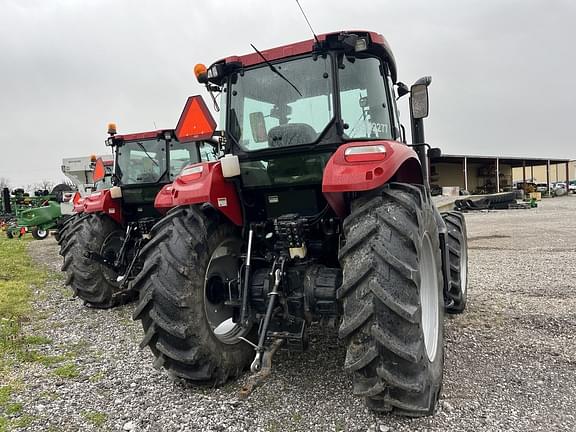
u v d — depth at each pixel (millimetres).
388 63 3104
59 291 6461
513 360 3143
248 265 2807
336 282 2682
